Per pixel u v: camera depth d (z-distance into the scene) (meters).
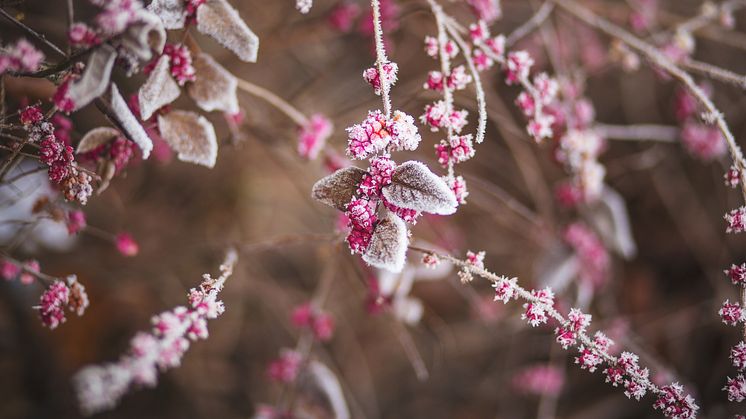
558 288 0.64
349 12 0.66
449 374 0.81
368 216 0.40
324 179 0.41
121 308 0.75
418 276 0.58
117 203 0.74
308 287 0.81
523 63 0.48
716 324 0.76
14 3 0.46
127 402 0.72
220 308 0.43
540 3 0.70
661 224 0.84
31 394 0.69
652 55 0.53
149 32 0.42
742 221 0.44
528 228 0.71
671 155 0.81
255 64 0.75
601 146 0.69
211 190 0.81
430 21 0.61
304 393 0.57
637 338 0.71
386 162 0.41
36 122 0.44
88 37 0.41
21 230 0.54
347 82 0.78
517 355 0.80
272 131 0.59
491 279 0.43
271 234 0.82
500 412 0.79
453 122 0.44
